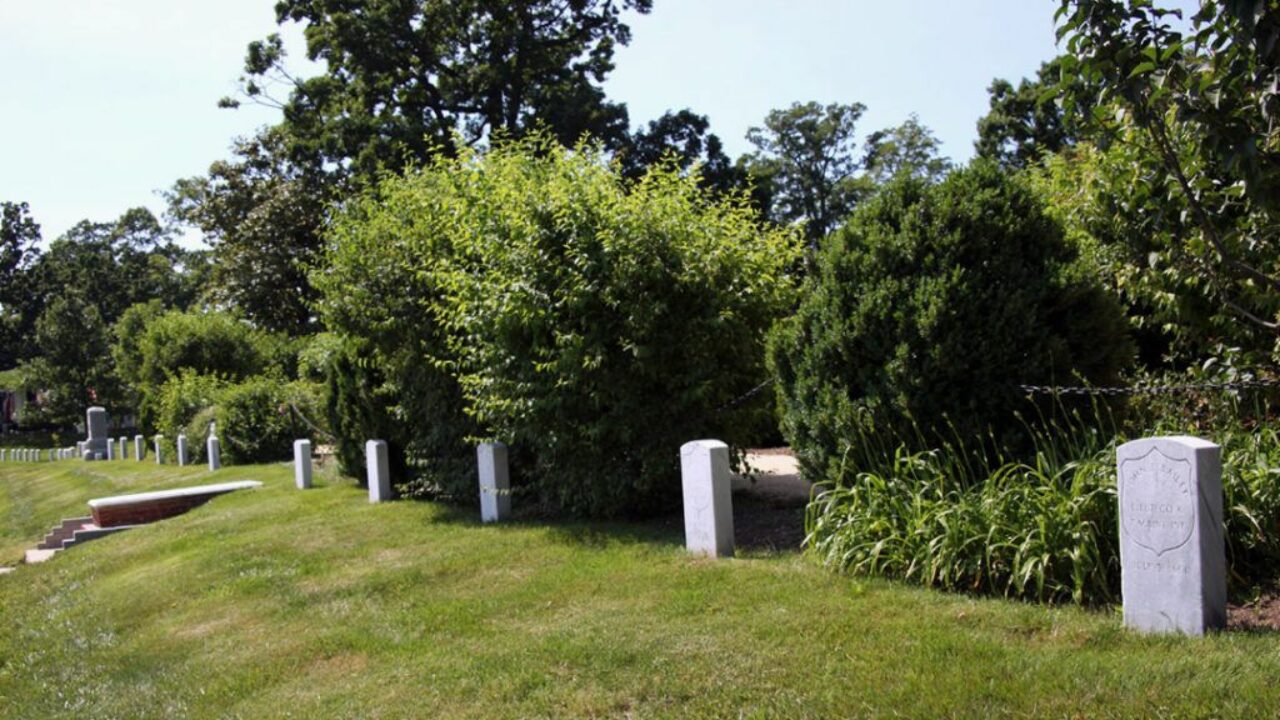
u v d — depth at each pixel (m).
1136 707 4.03
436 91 32.16
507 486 10.10
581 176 9.36
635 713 4.81
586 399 8.89
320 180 32.97
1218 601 4.75
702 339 8.58
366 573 8.45
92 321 52.53
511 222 9.06
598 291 8.57
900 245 7.01
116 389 50.88
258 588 8.53
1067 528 5.55
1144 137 5.54
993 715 4.16
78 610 9.39
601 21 32.12
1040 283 6.64
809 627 5.49
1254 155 4.22
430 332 11.00
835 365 7.26
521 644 5.96
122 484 22.61
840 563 6.42
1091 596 5.39
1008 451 6.48
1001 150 36.31
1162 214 5.75
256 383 24.83
